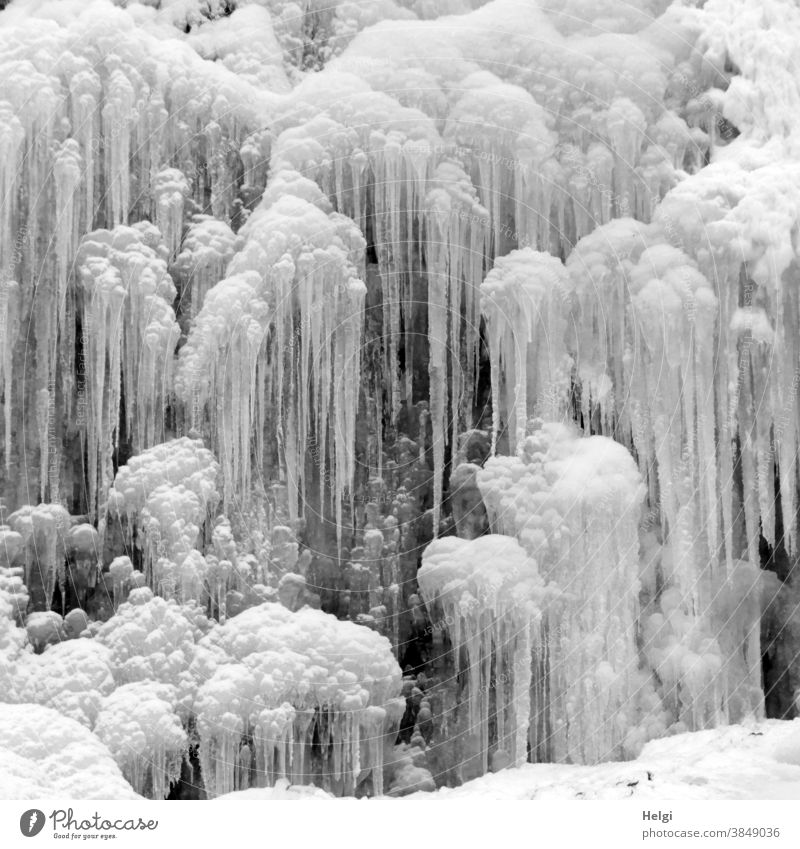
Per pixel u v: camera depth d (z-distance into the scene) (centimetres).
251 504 1074
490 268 1118
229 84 1105
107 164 1052
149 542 1009
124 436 1086
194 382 1041
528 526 1045
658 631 1060
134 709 921
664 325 1045
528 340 1068
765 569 1130
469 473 1141
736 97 1103
